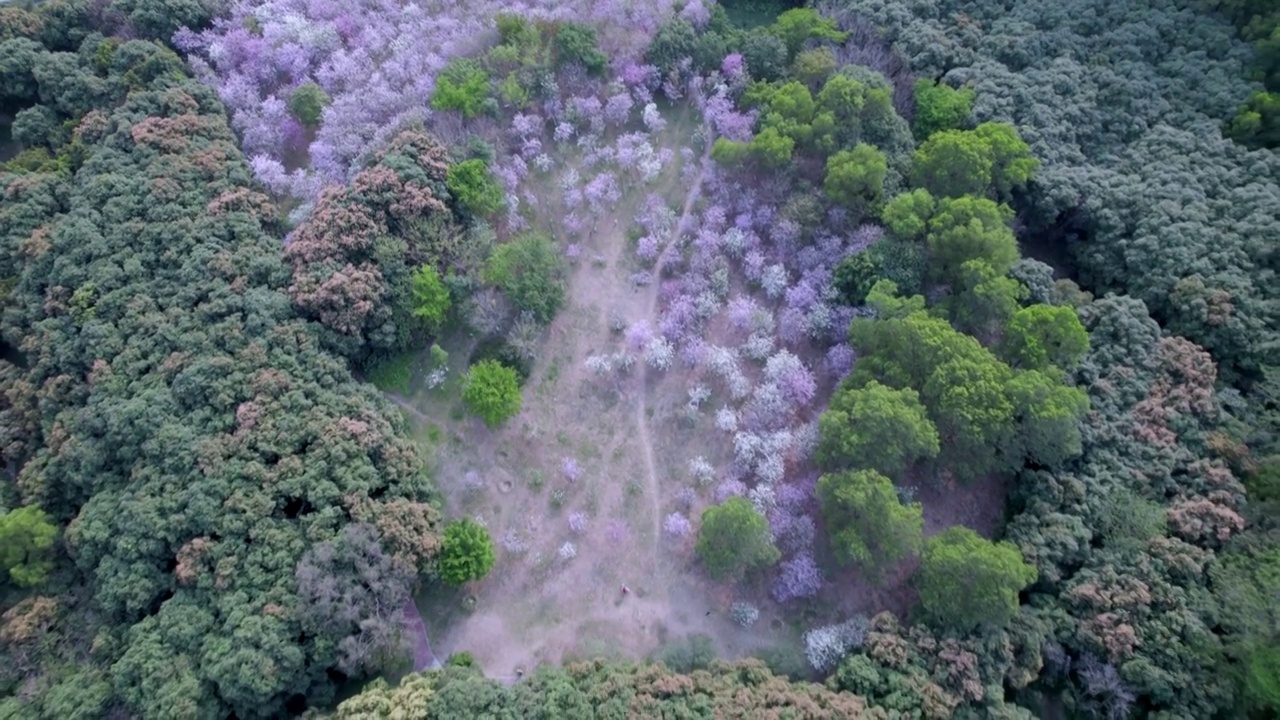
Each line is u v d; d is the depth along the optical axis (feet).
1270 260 166.50
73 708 135.33
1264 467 147.54
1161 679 135.54
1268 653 130.82
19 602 149.18
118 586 143.02
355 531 146.72
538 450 174.50
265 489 149.69
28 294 170.60
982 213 167.53
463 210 184.34
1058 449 153.38
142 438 153.69
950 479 167.43
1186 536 145.69
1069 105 190.80
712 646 154.10
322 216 174.19
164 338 161.89
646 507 169.27
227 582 142.20
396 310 174.50
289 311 168.25
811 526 159.84
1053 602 147.54
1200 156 181.27
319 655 140.87
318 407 159.22
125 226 172.35
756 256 184.65
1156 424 156.04
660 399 178.81
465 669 145.48
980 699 137.08
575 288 189.37
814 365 179.42
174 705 132.05
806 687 141.79
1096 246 178.50
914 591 155.94
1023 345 159.43
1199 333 163.12
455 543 153.89
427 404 177.99
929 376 157.28
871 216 184.34
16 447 160.76
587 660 150.82
